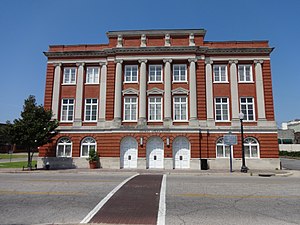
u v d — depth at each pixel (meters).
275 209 9.74
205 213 9.16
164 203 10.56
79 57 32.03
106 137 29.86
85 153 30.25
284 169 29.17
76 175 21.16
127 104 30.47
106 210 9.49
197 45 31.03
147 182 15.95
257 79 30.05
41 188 13.67
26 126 26.53
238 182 16.36
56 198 11.34
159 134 29.03
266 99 29.67
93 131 30.20
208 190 13.35
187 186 14.51
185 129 28.84
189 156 28.92
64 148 30.44
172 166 28.42
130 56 30.92
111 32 31.64
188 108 29.78
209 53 30.84
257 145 28.94
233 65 30.44
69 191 12.88
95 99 31.27
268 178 19.78
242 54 30.66
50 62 32.12
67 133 30.42
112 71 31.17
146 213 9.14
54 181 16.20
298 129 89.25
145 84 30.25
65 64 32.06
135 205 10.23
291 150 67.12
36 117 27.48
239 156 28.61
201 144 28.88
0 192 12.60
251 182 16.45
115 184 15.03
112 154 29.25
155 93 30.16
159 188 13.82
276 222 8.16
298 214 9.09
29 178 18.22
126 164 29.31
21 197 11.52
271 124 29.05
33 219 8.34
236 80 30.16
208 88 30.17
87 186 14.30
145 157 28.77
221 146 29.08
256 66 30.31
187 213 9.15
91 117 30.92
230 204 10.45
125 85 30.77
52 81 31.77
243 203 10.63
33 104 27.92
